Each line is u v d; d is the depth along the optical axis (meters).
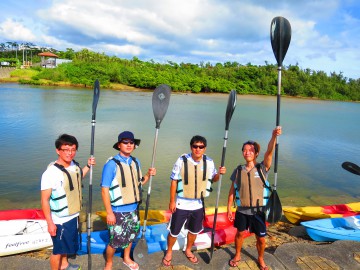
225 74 69.69
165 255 4.28
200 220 3.93
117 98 35.38
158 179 9.41
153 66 71.56
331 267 4.17
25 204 7.50
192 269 4.00
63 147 3.24
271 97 61.53
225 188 9.13
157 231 5.29
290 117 29.33
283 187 9.74
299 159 13.35
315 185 10.06
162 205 7.62
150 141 14.59
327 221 5.75
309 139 18.28
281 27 3.97
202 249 5.02
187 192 3.79
